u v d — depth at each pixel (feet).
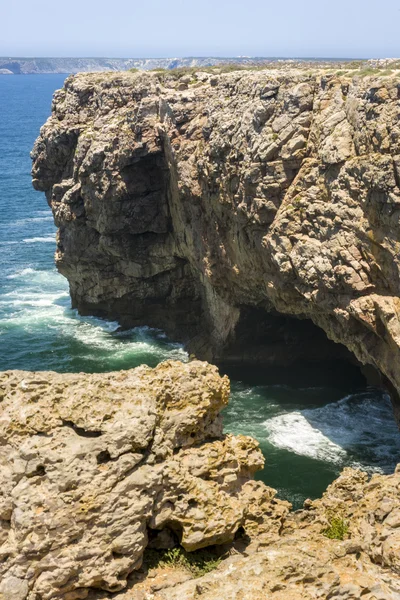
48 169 235.40
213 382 67.00
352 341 141.90
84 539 57.21
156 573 60.64
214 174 164.55
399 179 120.37
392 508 67.46
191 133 178.09
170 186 196.44
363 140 129.59
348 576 58.34
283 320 186.39
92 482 57.62
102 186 202.18
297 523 71.56
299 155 144.56
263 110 147.95
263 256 155.53
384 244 125.08
